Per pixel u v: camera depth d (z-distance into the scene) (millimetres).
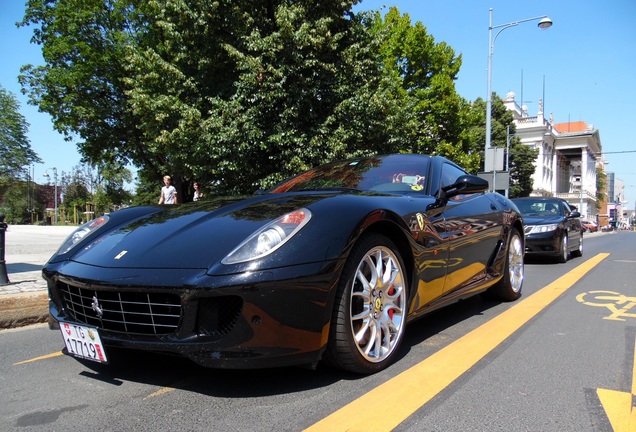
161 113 13414
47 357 3191
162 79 13766
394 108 12766
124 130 23531
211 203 3141
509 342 3348
